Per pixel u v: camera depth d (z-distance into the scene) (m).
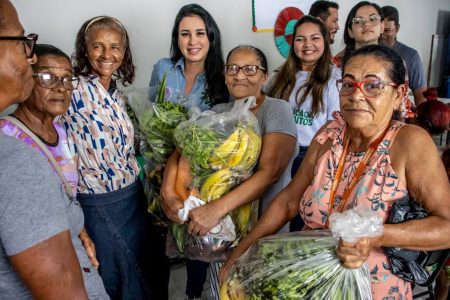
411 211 1.03
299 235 1.10
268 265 1.04
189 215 1.47
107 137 1.71
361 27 2.95
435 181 1.01
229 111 1.65
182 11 2.09
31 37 0.81
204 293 2.25
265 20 3.76
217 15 3.50
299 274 0.99
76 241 1.18
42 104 1.33
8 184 0.73
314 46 2.45
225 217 1.50
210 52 2.12
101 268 1.82
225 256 1.57
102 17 1.81
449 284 2.19
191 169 1.53
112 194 1.77
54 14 2.80
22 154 0.77
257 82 1.74
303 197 1.27
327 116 2.46
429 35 5.54
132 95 1.97
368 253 0.92
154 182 1.86
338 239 0.94
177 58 2.24
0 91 0.79
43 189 0.77
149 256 1.97
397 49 3.26
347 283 0.97
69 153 1.50
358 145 1.19
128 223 1.83
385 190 1.06
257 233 1.35
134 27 3.11
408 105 1.22
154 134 1.78
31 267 0.75
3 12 0.75
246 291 1.06
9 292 0.80
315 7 3.38
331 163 1.21
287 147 1.59
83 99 1.68
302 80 2.55
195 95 2.11
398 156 1.07
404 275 1.08
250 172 1.56
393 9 3.27
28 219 0.74
